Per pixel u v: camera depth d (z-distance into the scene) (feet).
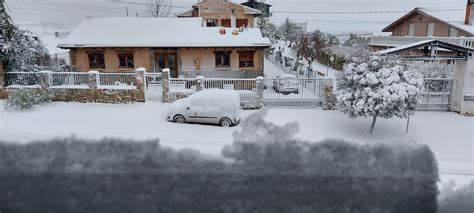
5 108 49.90
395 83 40.75
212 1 94.68
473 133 43.04
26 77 58.34
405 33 114.93
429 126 45.68
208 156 17.58
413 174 16.44
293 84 54.90
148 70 69.21
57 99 56.29
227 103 44.65
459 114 51.03
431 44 48.60
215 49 68.23
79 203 16.05
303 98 54.49
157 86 58.85
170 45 66.23
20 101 49.65
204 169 16.90
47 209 16.07
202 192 15.96
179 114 45.27
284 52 119.24
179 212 15.75
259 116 20.10
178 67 69.46
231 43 66.23
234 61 68.74
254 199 15.76
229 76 69.21
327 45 117.60
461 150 36.40
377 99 41.01
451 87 52.70
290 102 54.39
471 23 97.30
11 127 40.27
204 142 36.22
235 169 16.84
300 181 16.16
